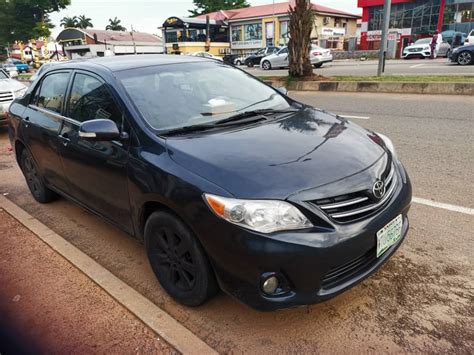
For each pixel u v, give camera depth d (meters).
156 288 2.98
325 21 40.19
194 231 2.38
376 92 10.73
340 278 2.34
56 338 2.52
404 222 2.78
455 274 2.88
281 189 2.22
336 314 2.58
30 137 4.25
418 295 2.70
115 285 2.94
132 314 2.66
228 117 3.14
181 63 3.69
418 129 6.68
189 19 39.84
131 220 3.01
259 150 2.55
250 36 41.09
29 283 3.09
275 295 2.23
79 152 3.37
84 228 4.03
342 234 2.22
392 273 2.94
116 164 2.94
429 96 9.43
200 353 2.29
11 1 49.03
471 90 9.08
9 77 10.24
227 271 2.29
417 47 24.34
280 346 2.36
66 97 3.76
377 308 2.61
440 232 3.44
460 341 2.30
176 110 3.08
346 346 2.33
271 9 40.66
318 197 2.23
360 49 34.50
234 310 2.67
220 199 2.23
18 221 4.16
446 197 4.09
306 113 3.38
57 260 3.38
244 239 2.17
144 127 2.84
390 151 3.01
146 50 50.78
